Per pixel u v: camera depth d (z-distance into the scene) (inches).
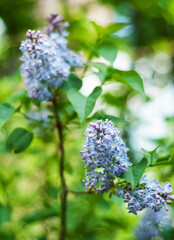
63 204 38.5
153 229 41.9
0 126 35.6
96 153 30.1
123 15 101.7
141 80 34.6
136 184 30.1
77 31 49.9
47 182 49.2
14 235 44.8
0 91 47.3
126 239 45.6
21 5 77.4
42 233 46.6
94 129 30.2
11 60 75.4
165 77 110.0
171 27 107.4
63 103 38.5
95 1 74.0
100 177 31.0
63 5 71.4
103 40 38.9
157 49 110.3
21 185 52.1
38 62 33.9
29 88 35.4
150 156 32.9
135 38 107.0
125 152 30.9
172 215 41.8
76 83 36.6
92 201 45.3
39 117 41.1
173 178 44.3
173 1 94.3
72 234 44.0
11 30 80.1
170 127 48.4
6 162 49.9
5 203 47.4
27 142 39.0
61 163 38.7
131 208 30.5
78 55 37.8
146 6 101.5
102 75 36.3
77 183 49.4
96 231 46.0
